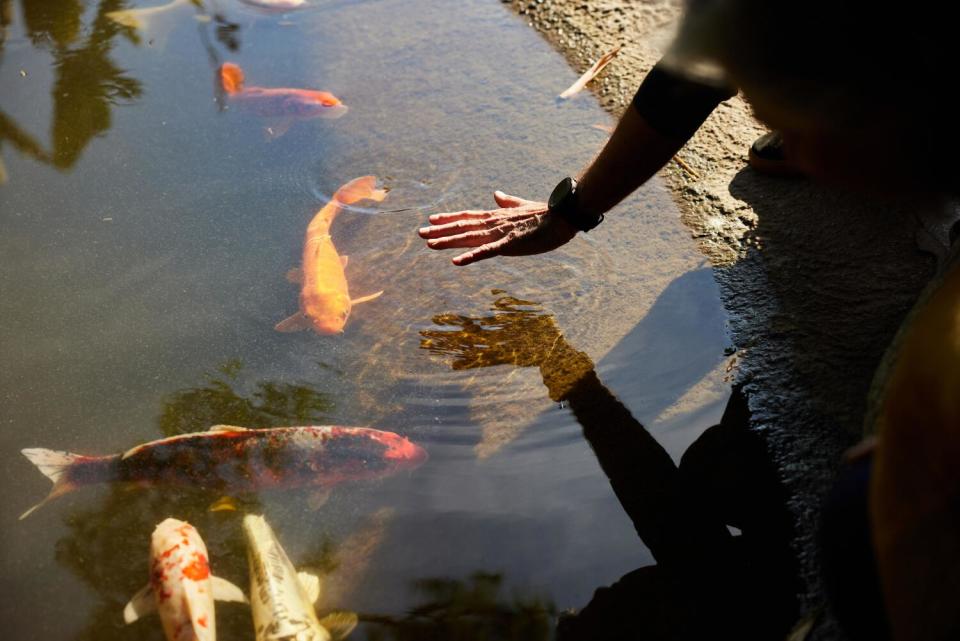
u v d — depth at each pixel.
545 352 3.04
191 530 2.46
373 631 2.27
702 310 3.10
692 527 2.44
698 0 0.99
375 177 3.92
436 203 3.76
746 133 3.88
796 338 2.91
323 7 5.25
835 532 1.44
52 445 2.86
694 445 2.66
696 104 2.44
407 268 3.47
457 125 4.18
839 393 2.70
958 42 0.85
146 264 3.55
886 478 1.13
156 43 4.98
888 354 1.72
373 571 2.42
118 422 2.92
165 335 3.23
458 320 3.21
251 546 2.43
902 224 3.22
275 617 2.24
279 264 3.51
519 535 2.47
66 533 2.59
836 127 0.94
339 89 4.51
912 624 1.12
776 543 2.37
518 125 4.14
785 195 3.49
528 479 2.63
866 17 0.86
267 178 3.97
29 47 5.01
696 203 3.55
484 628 2.24
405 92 4.45
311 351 3.13
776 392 2.76
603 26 4.74
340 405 2.92
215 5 5.35
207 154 4.14
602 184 2.67
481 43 4.77
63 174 4.07
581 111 4.18
